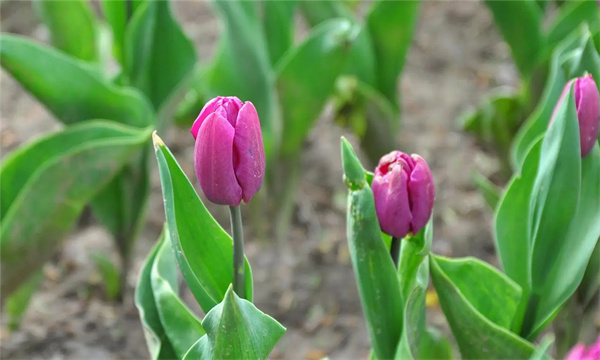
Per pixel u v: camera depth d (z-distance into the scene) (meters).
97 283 1.72
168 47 1.45
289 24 1.65
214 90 1.52
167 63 1.46
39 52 1.30
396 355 0.98
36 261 1.33
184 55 1.46
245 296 0.97
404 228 0.94
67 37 1.52
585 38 1.08
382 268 0.96
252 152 0.88
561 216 1.01
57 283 1.73
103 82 1.35
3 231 1.29
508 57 2.59
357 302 1.70
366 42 1.65
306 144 2.19
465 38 2.69
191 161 2.10
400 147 2.16
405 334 0.97
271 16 1.62
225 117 0.88
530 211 1.03
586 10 1.57
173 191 0.95
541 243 1.02
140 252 1.83
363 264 0.96
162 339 1.06
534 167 1.08
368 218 0.94
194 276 0.95
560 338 1.32
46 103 1.34
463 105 2.37
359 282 0.97
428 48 2.64
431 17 2.80
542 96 1.68
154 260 1.08
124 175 1.47
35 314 1.64
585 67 1.08
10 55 1.28
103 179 1.30
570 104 0.98
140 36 1.41
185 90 1.48
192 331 1.02
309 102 1.53
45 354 1.55
